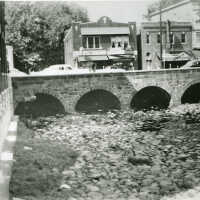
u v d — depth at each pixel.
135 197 13.48
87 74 39.16
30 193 12.87
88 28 61.09
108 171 17.14
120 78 40.34
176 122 32.59
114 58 61.03
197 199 13.03
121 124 32.56
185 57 61.47
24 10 75.88
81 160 19.08
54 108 43.59
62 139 25.69
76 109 43.00
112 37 61.56
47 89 38.06
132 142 24.31
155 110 41.50
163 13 69.50
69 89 38.75
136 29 65.25
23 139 21.81
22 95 37.41
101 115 38.62
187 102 48.09
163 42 62.19
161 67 56.75
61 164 17.62
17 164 15.70
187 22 63.12
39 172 15.24
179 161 19.03
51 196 13.13
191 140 24.48
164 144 23.47
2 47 28.50
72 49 61.84
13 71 47.62
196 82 43.34
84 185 14.88
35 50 76.19
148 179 15.80
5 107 22.59
